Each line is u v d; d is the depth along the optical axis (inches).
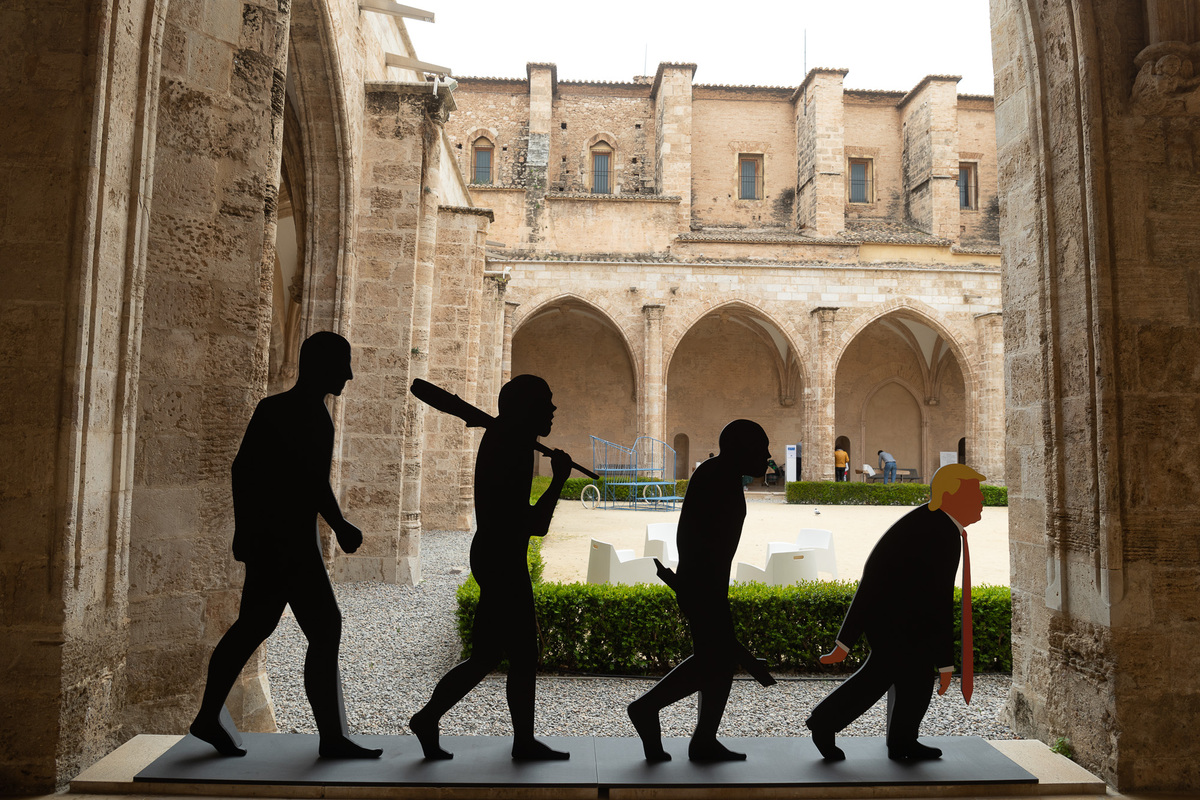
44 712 142.0
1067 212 181.3
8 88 149.4
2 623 142.9
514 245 1131.9
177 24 176.2
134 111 161.0
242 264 188.5
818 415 1085.8
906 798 146.6
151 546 171.0
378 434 427.2
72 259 146.9
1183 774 162.6
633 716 152.3
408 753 154.8
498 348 820.0
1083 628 176.7
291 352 754.2
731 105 1396.4
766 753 158.4
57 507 144.2
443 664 273.1
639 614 270.2
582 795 142.3
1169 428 171.2
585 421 1342.3
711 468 151.9
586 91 1363.2
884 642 153.0
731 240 1146.7
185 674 176.6
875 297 1130.0
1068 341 181.6
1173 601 168.1
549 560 506.9
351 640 303.0
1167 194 175.6
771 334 1334.9
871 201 1409.9
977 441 1112.2
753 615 274.1
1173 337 172.9
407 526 430.6
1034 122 190.9
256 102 192.4
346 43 388.5
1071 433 180.4
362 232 429.4
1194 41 168.2
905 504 989.2
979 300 1138.0
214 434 182.7
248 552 147.2
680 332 1110.4
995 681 263.0
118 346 158.1
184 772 143.4
